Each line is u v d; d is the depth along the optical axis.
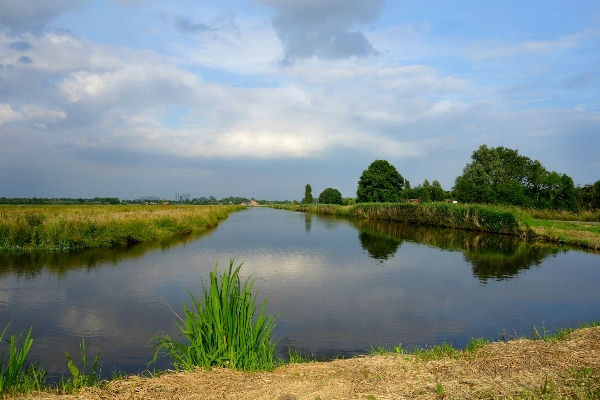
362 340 7.77
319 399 4.21
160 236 27.56
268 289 12.02
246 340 5.68
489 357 5.70
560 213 37.03
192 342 5.61
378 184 69.19
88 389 4.62
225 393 4.45
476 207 32.34
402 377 4.99
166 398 4.34
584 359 5.28
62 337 7.99
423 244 23.58
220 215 55.88
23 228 20.83
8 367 4.70
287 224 43.50
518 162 53.62
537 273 14.58
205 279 13.55
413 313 9.54
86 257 18.41
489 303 10.45
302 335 8.03
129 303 10.52
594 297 11.03
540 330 8.32
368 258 18.27
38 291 11.82
